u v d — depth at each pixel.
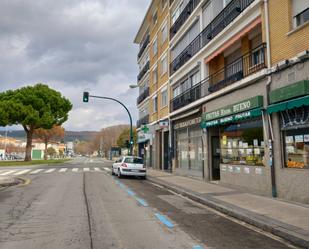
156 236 6.61
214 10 18.25
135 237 6.50
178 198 12.35
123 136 79.38
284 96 10.70
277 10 11.71
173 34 26.55
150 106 35.00
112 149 78.19
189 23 22.38
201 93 19.38
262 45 12.49
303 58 10.09
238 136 14.66
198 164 20.17
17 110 43.72
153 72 34.31
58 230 7.02
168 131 28.09
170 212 9.34
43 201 11.02
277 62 11.56
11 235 6.60
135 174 21.34
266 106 11.95
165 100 28.73
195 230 7.20
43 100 46.53
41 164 41.00
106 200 11.36
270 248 5.95
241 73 14.98
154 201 11.43
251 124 13.56
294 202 10.16
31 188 15.04
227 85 15.15
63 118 49.88
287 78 10.92
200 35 20.08
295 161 10.60
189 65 21.91
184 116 22.23
